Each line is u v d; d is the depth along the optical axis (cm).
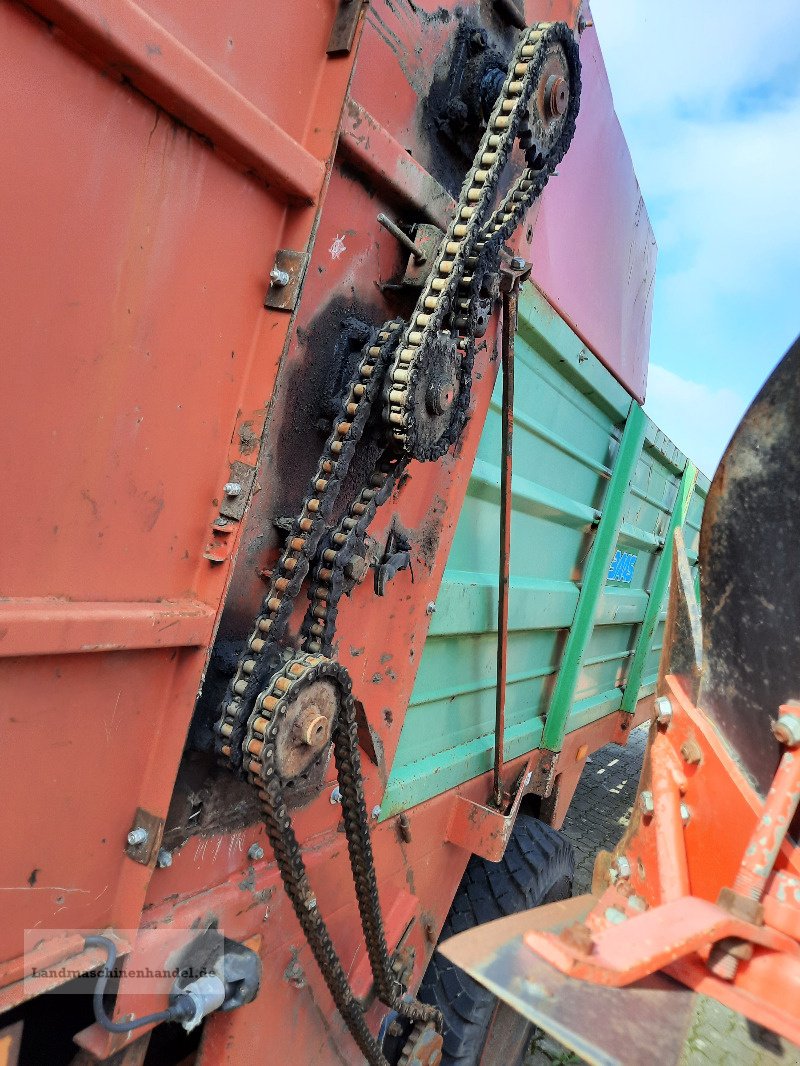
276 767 126
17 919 105
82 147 95
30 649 94
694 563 449
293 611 142
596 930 103
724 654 133
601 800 604
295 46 121
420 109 153
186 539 120
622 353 310
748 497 131
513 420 215
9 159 88
